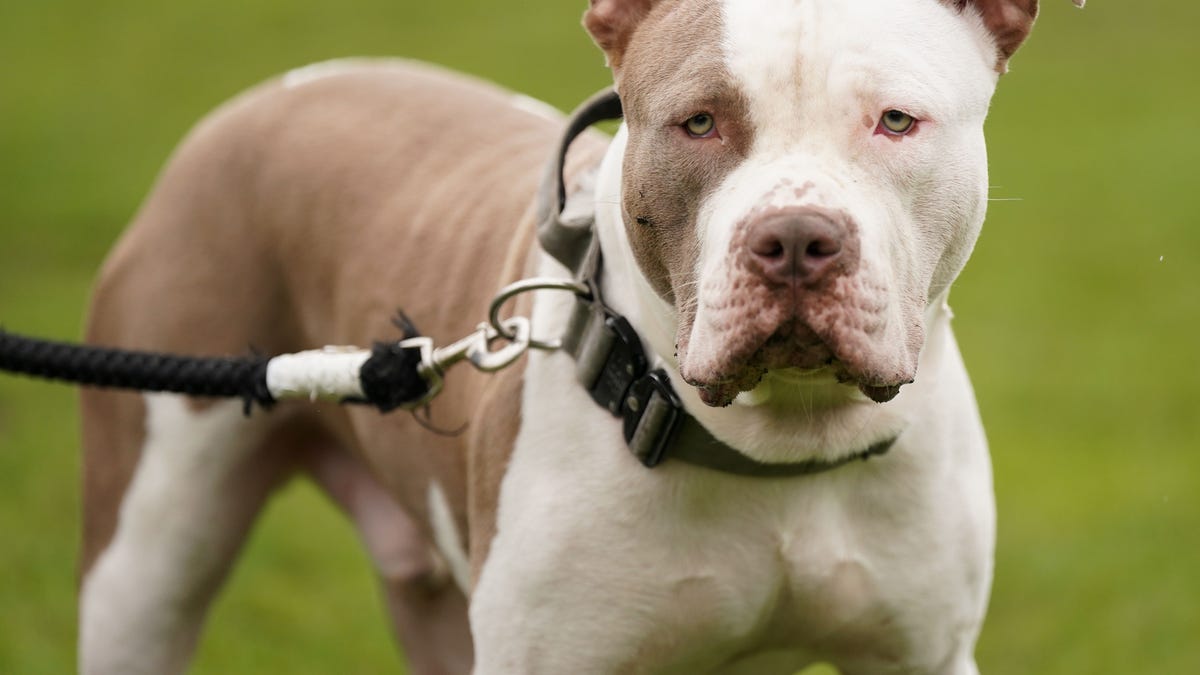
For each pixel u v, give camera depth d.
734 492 6.21
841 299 5.19
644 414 6.06
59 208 22.30
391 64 9.17
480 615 6.49
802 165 5.36
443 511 7.51
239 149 8.66
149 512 8.45
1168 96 26.23
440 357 6.36
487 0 35.59
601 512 6.21
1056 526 12.44
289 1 36.72
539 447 6.35
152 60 31.75
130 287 8.70
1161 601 11.23
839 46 5.49
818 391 5.96
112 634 8.58
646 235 5.80
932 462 6.37
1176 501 12.70
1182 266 18.69
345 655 10.92
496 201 7.57
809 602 6.48
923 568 6.48
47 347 6.60
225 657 10.76
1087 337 16.61
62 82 30.31
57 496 13.40
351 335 8.01
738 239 5.28
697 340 5.41
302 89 8.84
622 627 6.30
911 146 5.53
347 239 8.14
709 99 5.54
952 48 5.73
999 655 10.84
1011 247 19.58
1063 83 27.42
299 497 14.16
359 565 12.56
